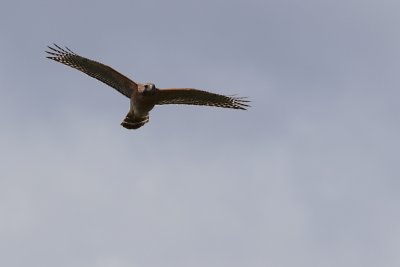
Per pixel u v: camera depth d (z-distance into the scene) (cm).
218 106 6178
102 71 6122
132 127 6159
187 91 6131
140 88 6091
